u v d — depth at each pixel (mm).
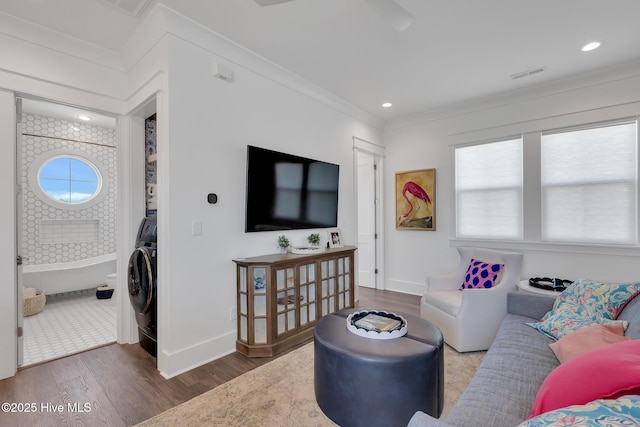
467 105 4039
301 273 3010
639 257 3008
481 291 2578
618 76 3105
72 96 2533
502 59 2914
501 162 3861
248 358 2539
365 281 5051
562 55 2846
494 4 2141
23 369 2354
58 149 4496
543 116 3523
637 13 2244
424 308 3074
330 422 1740
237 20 2309
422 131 4477
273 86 3061
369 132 4496
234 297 2701
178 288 2303
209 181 2512
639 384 890
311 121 3502
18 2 2064
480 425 1135
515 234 3760
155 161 2895
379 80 3357
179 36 2311
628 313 1672
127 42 2568
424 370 1505
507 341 1872
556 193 3467
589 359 1081
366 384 1476
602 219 3225
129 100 2795
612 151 3182
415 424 900
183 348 2324
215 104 2555
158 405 1896
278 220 3018
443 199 4289
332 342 1656
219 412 1823
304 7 2158
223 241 2615
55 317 3570
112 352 2654
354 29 2428
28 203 4266
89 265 4531
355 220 4156
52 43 2420
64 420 1761
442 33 2488
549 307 2197
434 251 4371
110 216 4992
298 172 3223
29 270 4086
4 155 2232
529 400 1283
